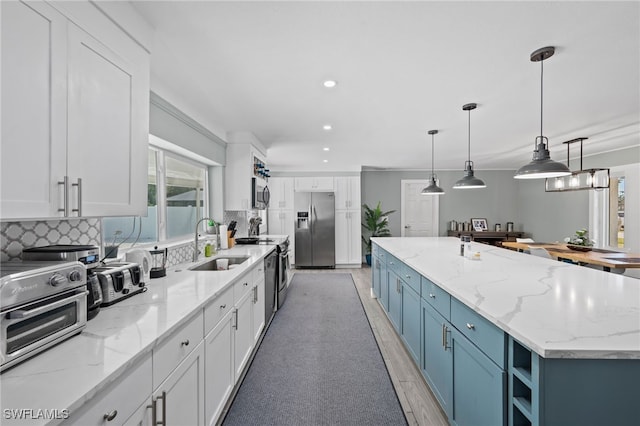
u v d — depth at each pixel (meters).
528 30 1.59
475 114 3.00
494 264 2.28
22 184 0.88
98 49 1.17
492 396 1.22
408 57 1.87
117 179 1.27
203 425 1.46
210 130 3.21
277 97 2.55
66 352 0.90
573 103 2.68
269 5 1.38
